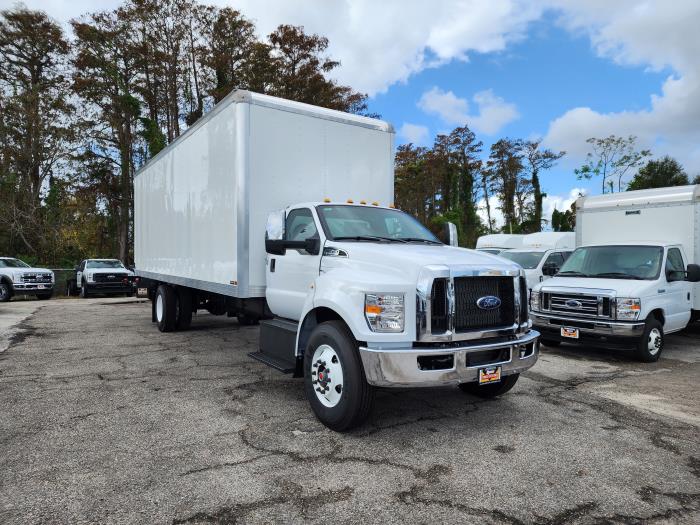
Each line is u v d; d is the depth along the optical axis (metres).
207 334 9.80
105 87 33.50
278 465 3.65
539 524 2.89
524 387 6.05
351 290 4.27
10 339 9.20
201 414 4.82
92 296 22.16
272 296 5.91
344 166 6.84
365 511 3.00
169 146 9.20
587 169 39.62
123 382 6.05
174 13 34.47
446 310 4.10
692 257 9.24
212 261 7.01
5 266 19.89
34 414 4.80
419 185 66.25
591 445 4.13
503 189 67.56
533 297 8.71
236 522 2.86
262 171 6.13
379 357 3.96
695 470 3.67
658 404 5.39
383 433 4.36
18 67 36.12
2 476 3.44
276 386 5.89
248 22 35.50
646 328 7.62
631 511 3.06
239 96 5.96
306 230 5.56
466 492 3.26
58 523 2.84
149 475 3.46
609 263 8.91
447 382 4.04
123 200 33.34
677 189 9.49
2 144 28.70
